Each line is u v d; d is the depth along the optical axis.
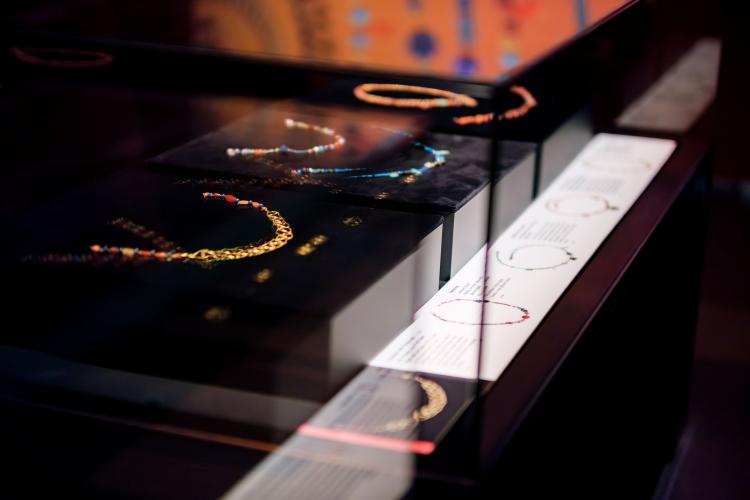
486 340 1.55
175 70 1.70
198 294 1.40
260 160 1.71
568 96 1.88
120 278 1.43
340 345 1.37
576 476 1.64
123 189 1.62
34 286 1.41
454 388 1.38
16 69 1.66
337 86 1.83
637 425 2.00
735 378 2.74
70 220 1.53
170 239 1.50
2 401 1.40
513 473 1.40
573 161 2.02
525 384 1.47
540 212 1.86
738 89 3.90
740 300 3.22
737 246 3.65
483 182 1.65
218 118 1.79
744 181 4.03
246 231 1.52
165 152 1.72
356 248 1.48
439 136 1.82
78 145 1.70
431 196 1.58
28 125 1.70
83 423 1.38
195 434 1.36
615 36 1.75
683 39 2.08
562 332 1.57
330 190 1.62
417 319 1.48
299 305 1.38
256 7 1.53
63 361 1.39
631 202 1.92
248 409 1.36
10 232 1.51
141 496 1.32
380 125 1.82
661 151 2.13
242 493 1.30
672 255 2.04
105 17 1.55
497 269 1.69
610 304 1.67
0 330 1.38
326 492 1.30
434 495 1.32
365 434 1.34
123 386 1.38
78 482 1.33
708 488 2.34
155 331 1.37
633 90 2.05
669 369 2.22
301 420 1.35
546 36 1.48
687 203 2.08
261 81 1.79
